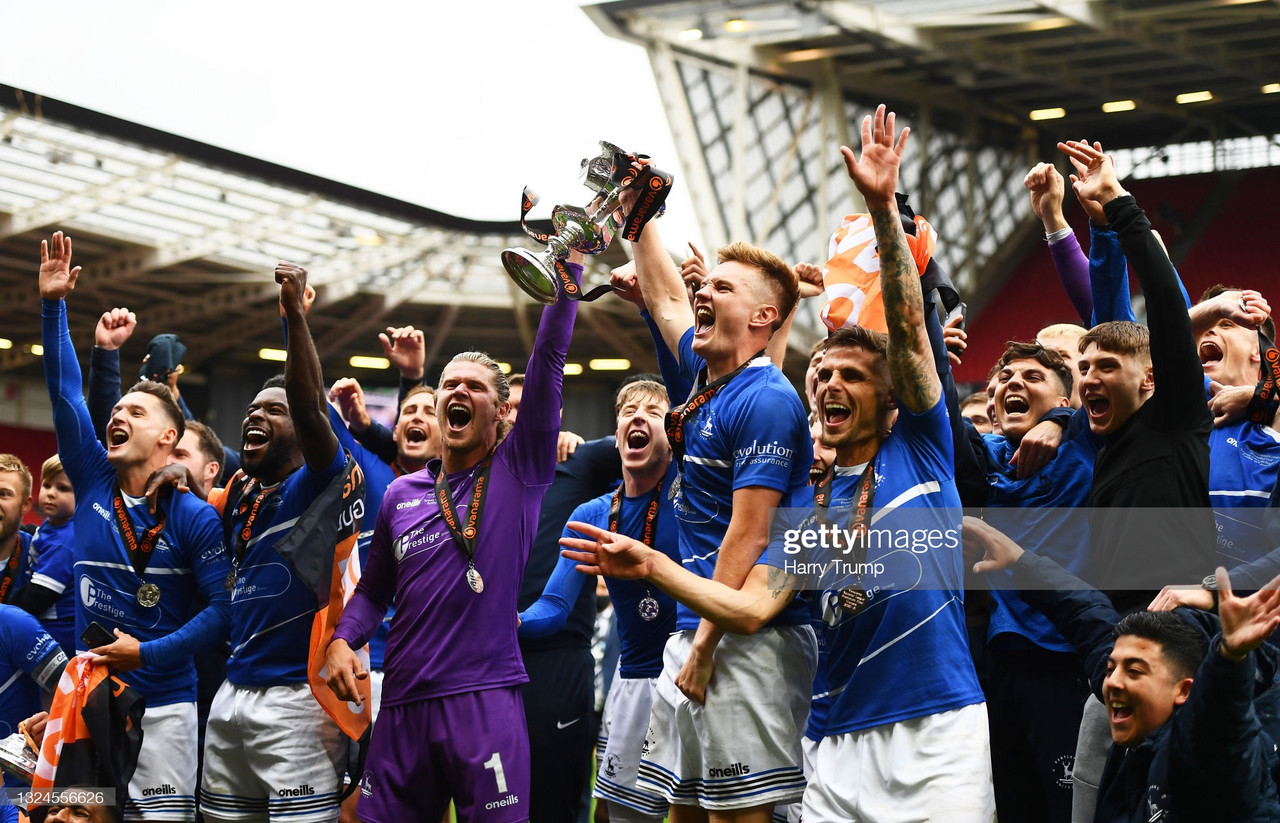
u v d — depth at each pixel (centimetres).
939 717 275
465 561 344
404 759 337
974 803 268
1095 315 373
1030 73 2214
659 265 367
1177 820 259
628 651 398
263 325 2653
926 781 270
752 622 281
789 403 304
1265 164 2508
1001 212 2627
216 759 397
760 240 2208
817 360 361
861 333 299
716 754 298
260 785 396
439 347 2847
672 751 333
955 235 2486
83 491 436
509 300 2608
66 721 386
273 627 392
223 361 2845
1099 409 327
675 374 363
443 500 350
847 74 2223
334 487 388
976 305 2580
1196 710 251
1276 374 357
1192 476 303
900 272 282
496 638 343
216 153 1922
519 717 342
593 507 432
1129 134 2639
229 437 2823
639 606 390
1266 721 273
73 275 453
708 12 2017
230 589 409
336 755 392
